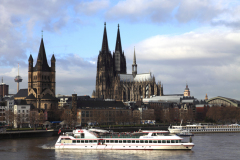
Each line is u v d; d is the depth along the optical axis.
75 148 192.00
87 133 192.62
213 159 168.50
